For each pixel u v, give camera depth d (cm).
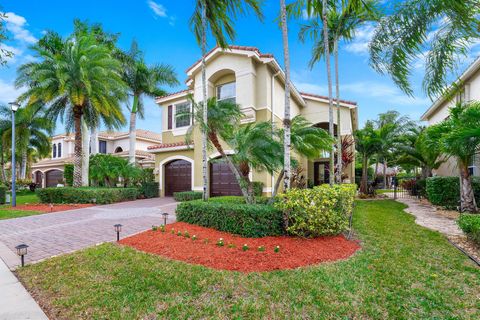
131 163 1988
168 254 549
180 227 764
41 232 805
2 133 2931
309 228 627
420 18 708
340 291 393
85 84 1527
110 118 1969
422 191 1777
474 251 594
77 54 1602
